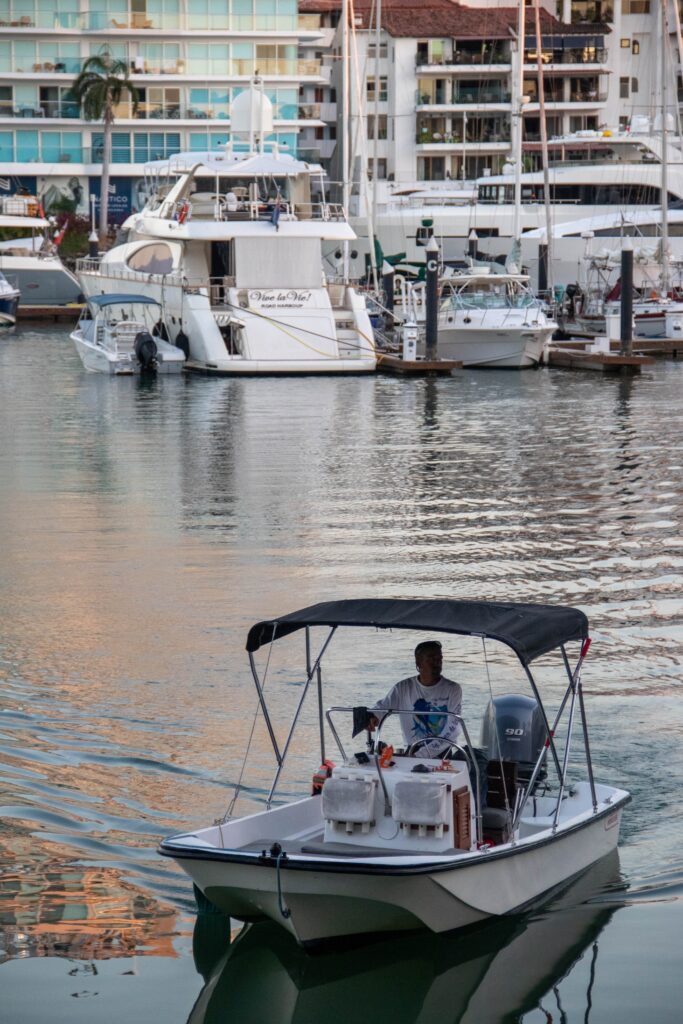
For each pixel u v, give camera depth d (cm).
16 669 2042
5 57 12250
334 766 1420
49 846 1473
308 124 12475
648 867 1437
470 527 3070
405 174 13288
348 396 5953
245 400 5797
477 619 1359
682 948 1274
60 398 5897
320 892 1225
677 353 8044
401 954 1285
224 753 1716
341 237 6862
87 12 12181
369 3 13475
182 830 1510
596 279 9331
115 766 1675
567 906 1356
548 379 6688
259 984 1234
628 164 10175
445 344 7256
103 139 12312
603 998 1198
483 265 8006
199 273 7062
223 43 12406
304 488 3631
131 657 2103
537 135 12938
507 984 1225
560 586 2519
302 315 6775
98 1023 1168
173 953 1285
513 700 1517
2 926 1323
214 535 3005
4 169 12275
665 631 2234
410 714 1388
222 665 2061
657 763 1694
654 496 3481
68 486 3684
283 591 2488
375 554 2792
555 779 1625
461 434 4722
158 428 4928
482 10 13562
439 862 1220
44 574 2648
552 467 3972
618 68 13925
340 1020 1181
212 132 12550
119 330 6981
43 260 10244
